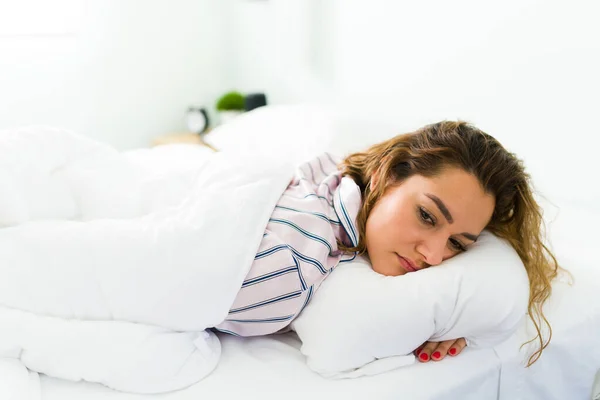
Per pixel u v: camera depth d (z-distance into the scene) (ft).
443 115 5.19
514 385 2.89
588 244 3.80
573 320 3.08
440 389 2.60
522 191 3.21
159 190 3.30
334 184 3.48
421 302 2.65
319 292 2.84
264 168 3.23
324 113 5.35
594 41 3.95
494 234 3.24
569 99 4.17
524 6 4.35
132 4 7.15
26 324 2.45
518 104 4.53
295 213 3.02
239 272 2.68
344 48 6.14
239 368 2.68
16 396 2.23
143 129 7.71
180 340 2.58
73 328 2.47
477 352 2.85
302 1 6.51
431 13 5.09
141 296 2.53
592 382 3.20
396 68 5.57
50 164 3.07
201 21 7.82
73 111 7.00
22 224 2.70
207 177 3.23
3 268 2.52
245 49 7.83
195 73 7.99
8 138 2.94
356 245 3.13
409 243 2.89
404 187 2.99
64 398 2.42
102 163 3.28
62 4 6.65
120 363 2.44
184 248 2.62
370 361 2.66
